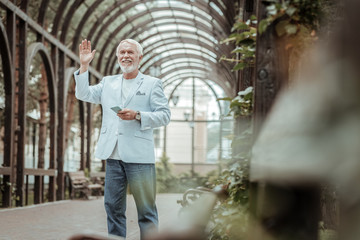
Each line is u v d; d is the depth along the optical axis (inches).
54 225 254.1
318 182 27.6
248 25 94.3
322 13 66.1
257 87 68.0
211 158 1208.8
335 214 107.1
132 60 132.3
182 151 1316.4
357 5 26.3
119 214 130.0
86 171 601.0
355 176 23.5
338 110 25.4
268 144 34.0
